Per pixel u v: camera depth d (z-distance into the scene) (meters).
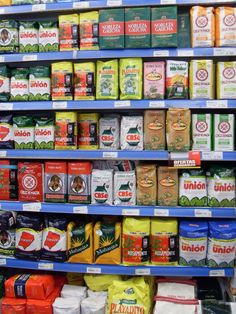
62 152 2.28
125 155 2.23
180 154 2.17
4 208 2.37
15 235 2.43
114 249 2.29
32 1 2.29
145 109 2.51
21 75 2.33
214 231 2.20
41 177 2.35
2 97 2.36
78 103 2.24
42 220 2.42
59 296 2.35
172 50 2.16
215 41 2.16
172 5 2.17
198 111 2.53
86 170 2.29
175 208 2.22
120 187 2.27
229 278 2.31
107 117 2.33
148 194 2.25
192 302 2.11
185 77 2.17
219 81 2.15
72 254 2.33
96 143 2.31
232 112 2.47
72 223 2.38
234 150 2.21
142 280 2.26
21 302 2.24
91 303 2.21
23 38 2.31
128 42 2.17
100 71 2.24
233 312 2.03
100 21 2.18
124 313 2.07
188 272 2.24
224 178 2.19
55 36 2.27
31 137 2.34
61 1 2.26
